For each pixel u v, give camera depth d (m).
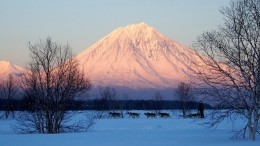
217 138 23.20
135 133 27.95
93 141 21.86
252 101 21.73
